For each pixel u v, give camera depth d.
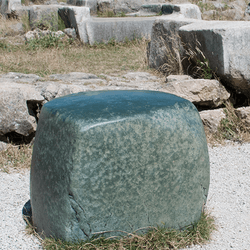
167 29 6.28
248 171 3.67
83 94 2.57
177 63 5.97
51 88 4.27
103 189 2.04
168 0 13.01
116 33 9.51
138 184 2.11
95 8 12.91
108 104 2.22
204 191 2.46
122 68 6.77
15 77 5.49
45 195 2.19
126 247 2.15
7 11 12.73
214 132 4.59
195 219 2.42
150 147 2.12
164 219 2.25
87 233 2.08
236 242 2.42
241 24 4.76
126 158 2.06
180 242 2.27
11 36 10.57
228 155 4.08
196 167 2.33
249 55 4.59
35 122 4.05
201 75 5.20
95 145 2.00
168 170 2.19
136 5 12.74
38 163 2.26
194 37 5.19
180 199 2.28
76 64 7.01
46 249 2.17
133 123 2.08
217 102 4.74
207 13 11.49
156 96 2.48
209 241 2.41
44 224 2.27
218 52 4.68
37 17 10.73
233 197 3.11
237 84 4.71
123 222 2.13
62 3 14.26
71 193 2.01
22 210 2.86
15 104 3.78
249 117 4.57
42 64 6.75
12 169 3.66
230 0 13.76
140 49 8.71
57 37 9.07
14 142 4.05
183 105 2.35
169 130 2.19
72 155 1.99
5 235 2.48
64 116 2.11
